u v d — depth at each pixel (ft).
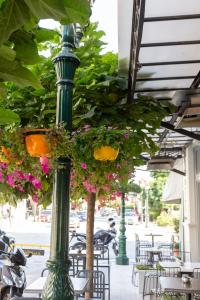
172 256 35.09
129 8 8.70
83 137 9.16
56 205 7.95
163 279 18.83
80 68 13.80
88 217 16.49
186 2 8.25
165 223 106.73
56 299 7.39
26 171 9.38
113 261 42.24
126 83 13.29
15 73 4.14
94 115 13.01
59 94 8.61
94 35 14.21
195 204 28.94
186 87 13.28
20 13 3.44
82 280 16.60
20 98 12.95
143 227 106.93
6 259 22.61
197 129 22.62
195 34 9.75
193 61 11.17
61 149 8.04
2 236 25.52
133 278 29.58
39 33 5.12
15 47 4.50
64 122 8.48
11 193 12.48
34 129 8.23
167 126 17.31
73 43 8.86
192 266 24.21
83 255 24.89
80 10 3.45
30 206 16.96
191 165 29.14
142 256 38.68
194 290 16.43
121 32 9.93
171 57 10.99
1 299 20.56
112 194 13.32
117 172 10.15
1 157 8.96
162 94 13.96
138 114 13.50
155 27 9.32
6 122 5.04
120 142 9.46
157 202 106.11
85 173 9.96
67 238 7.82
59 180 8.09
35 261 41.96
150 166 25.03
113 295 26.25
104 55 14.65
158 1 8.20
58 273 7.55
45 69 12.96
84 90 13.07
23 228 87.97
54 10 3.24
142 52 10.61
